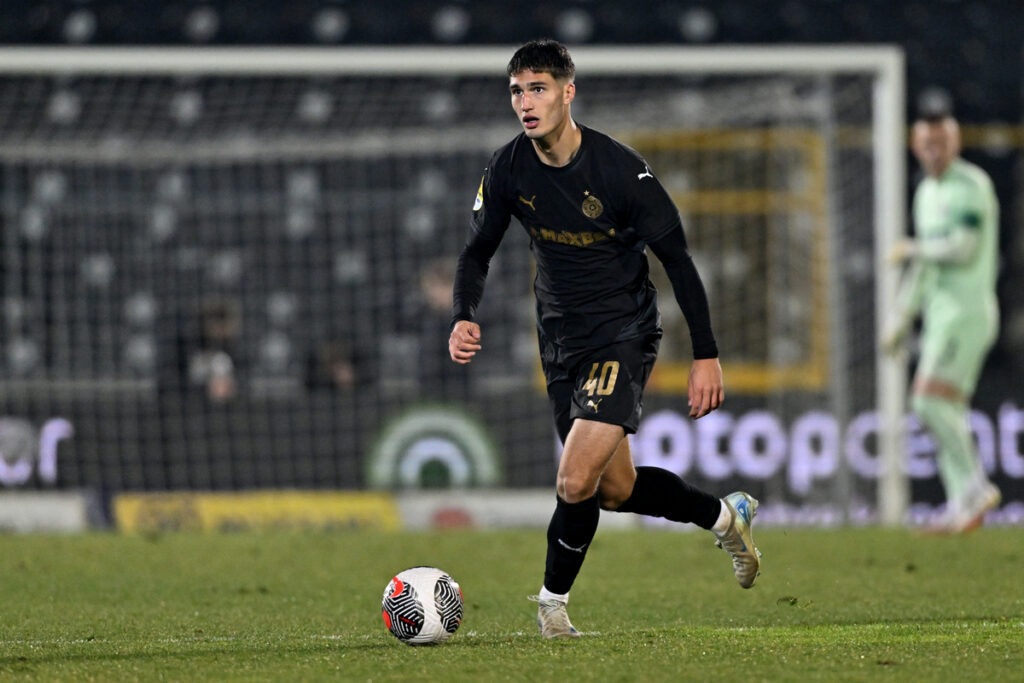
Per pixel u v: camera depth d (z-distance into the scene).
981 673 11.71
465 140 44.91
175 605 18.67
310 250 46.12
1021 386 37.19
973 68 49.12
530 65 13.97
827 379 40.81
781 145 43.41
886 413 33.94
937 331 29.34
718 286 43.69
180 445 35.06
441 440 35.66
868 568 23.17
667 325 42.97
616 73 35.53
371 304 46.06
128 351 43.78
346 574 22.73
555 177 14.44
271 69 34.22
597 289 14.72
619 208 14.41
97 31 47.62
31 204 43.69
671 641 14.07
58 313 43.34
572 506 14.40
